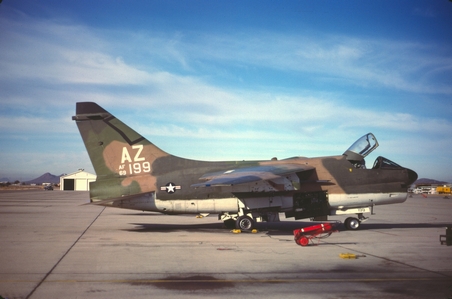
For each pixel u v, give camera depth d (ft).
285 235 49.73
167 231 53.83
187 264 31.50
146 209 56.39
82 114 56.95
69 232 51.80
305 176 56.54
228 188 54.90
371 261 32.94
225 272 28.86
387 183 57.62
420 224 63.87
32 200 145.07
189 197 55.57
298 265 31.30
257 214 55.36
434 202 142.20
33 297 22.61
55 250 37.73
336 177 56.80
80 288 24.50
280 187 54.13
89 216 78.74
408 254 36.14
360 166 58.39
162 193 55.67
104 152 56.95
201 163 57.57
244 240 44.88
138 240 44.57
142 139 57.47
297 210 55.77
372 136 57.93
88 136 56.90
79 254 35.65
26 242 42.86
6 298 22.38
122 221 68.49
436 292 24.17
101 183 56.44
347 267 30.63
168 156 57.52
